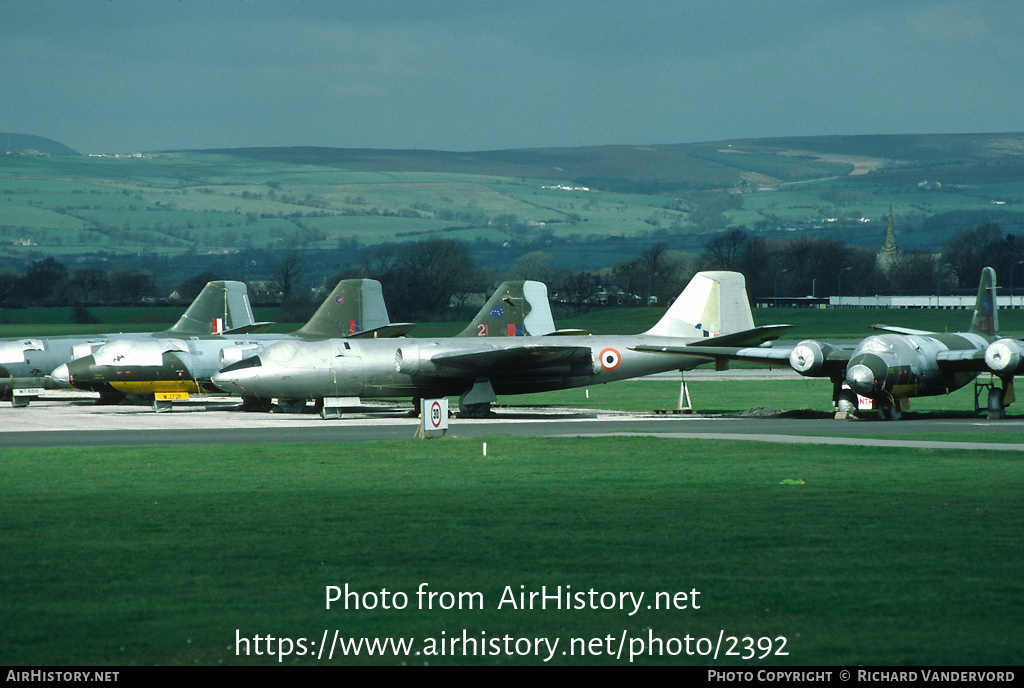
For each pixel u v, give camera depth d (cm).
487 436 11838
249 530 6388
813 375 14750
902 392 13975
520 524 6550
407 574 5316
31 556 5703
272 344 16512
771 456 9912
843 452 10169
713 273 17225
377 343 15625
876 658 4059
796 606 4709
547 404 18362
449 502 7369
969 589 4938
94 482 8419
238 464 9550
